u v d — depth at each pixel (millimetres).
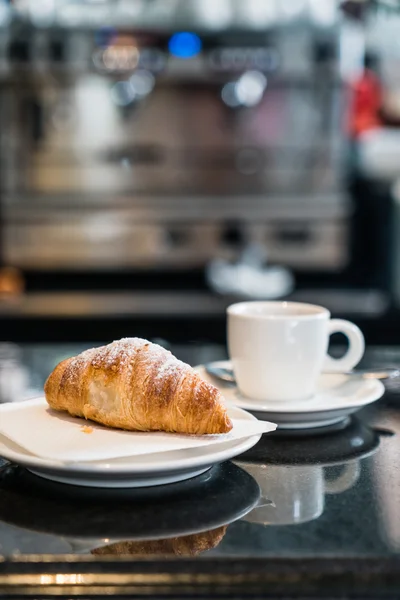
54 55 2545
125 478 581
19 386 928
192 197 2643
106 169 2625
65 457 563
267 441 725
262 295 2480
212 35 2543
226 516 543
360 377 861
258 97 2600
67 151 2611
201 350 1162
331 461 667
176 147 2625
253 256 2643
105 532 516
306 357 779
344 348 1168
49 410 701
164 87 2588
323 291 2600
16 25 2531
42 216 2609
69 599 467
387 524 529
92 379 650
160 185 2645
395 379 982
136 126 2611
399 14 2639
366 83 2637
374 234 2656
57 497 578
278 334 772
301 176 2646
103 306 2332
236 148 2631
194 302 2400
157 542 500
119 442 609
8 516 543
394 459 673
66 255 2639
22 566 476
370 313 2322
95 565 475
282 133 2629
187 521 534
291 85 2598
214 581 469
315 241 2648
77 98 2584
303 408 736
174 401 620
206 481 613
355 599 467
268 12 2549
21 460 576
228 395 826
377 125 2674
